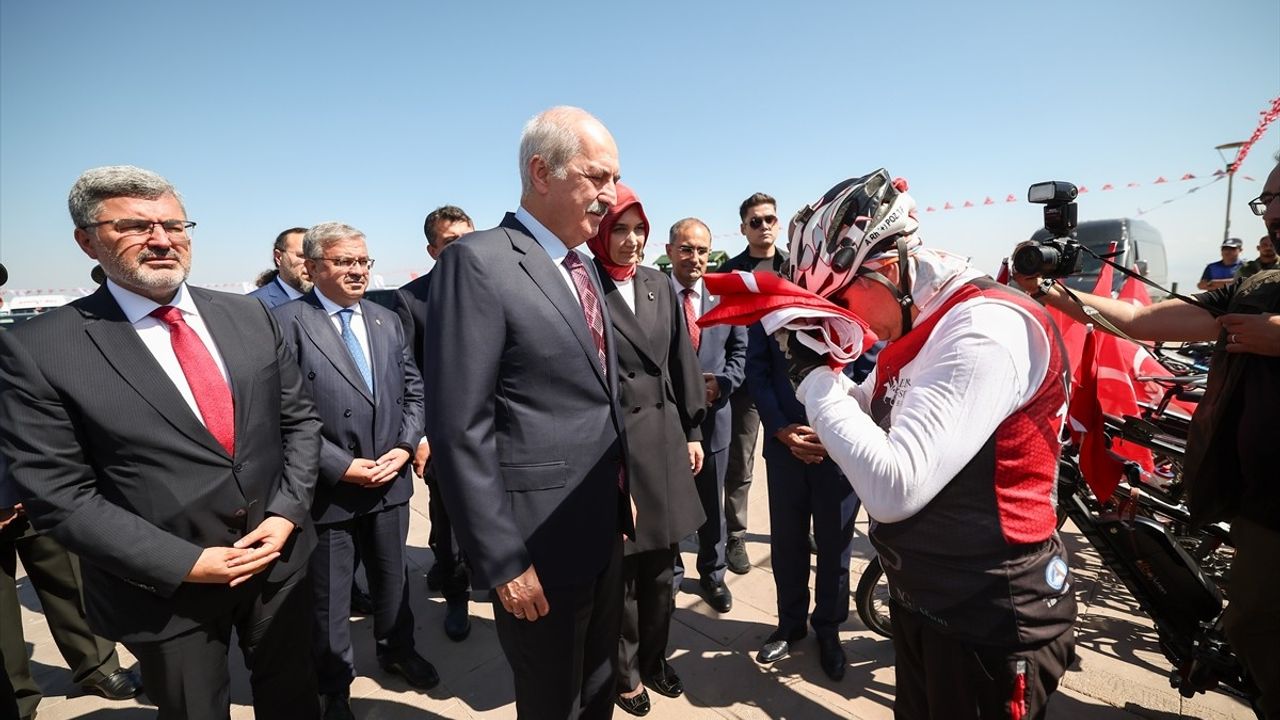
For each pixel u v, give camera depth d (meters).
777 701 2.32
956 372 1.07
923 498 1.07
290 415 1.93
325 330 2.42
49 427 1.43
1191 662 1.92
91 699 2.52
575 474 1.52
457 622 2.86
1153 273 11.07
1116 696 2.20
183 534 1.56
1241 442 1.59
